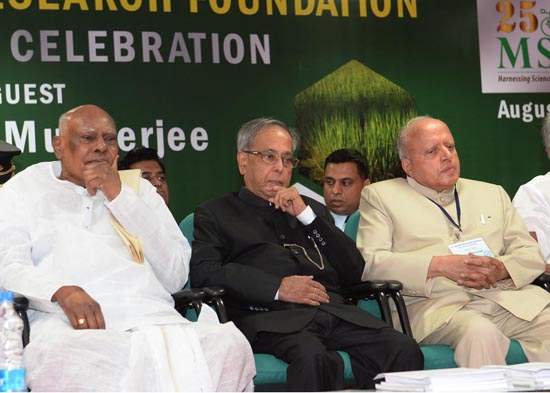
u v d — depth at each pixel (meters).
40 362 3.32
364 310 4.27
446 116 6.94
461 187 4.90
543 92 7.07
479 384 2.85
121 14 6.48
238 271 4.21
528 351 4.32
